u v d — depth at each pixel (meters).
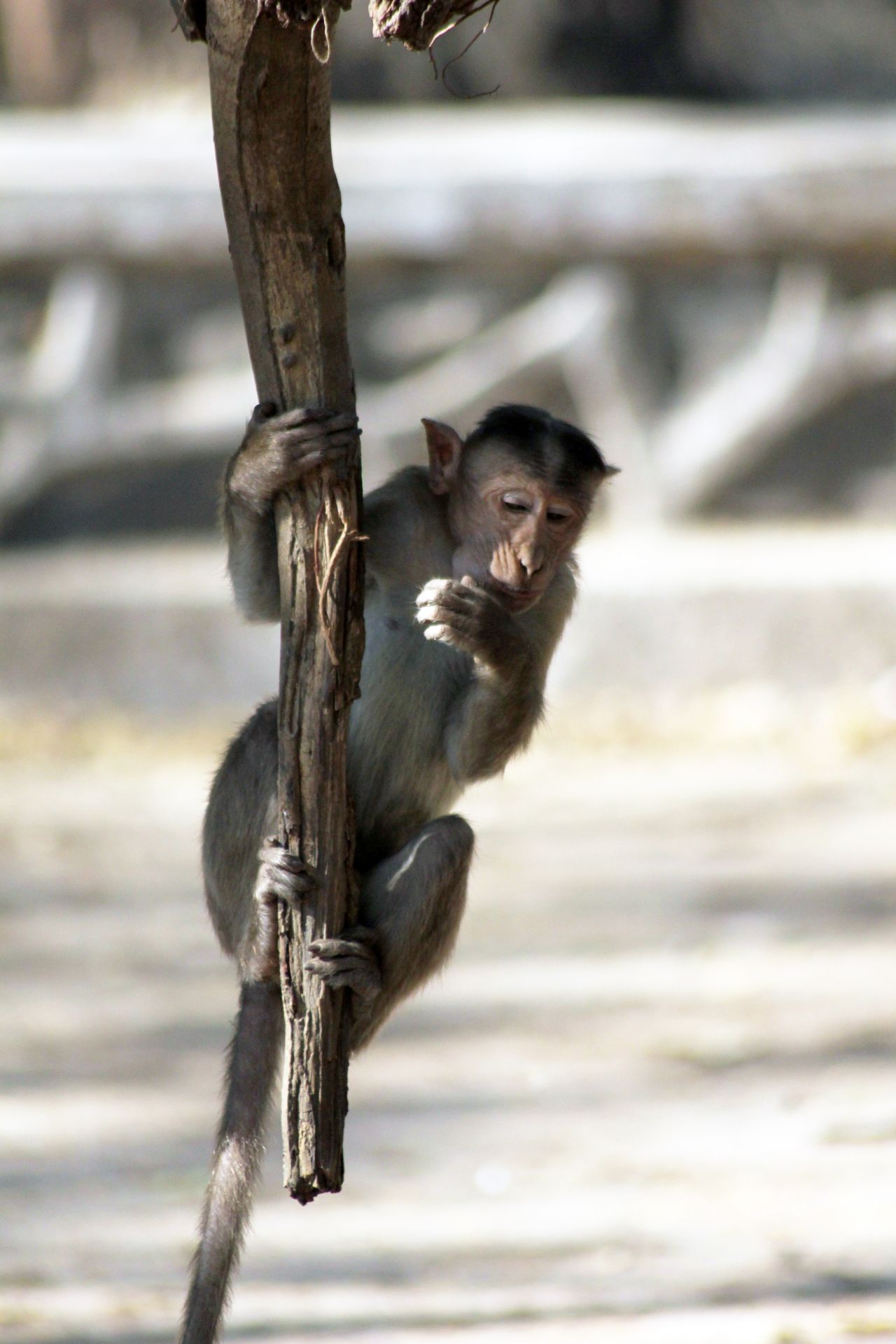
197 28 6.55
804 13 46.38
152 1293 9.98
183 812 24.39
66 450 33.22
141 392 35.41
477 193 31.44
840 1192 11.09
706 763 26.00
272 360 6.82
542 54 43.91
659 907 18.86
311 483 6.82
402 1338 8.95
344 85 42.41
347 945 7.01
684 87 44.75
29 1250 10.76
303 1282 10.07
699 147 32.03
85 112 42.94
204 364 36.31
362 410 34.72
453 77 43.03
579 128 35.25
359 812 8.73
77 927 19.14
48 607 29.95
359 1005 7.23
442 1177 11.99
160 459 33.84
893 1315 8.95
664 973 16.53
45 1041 15.37
